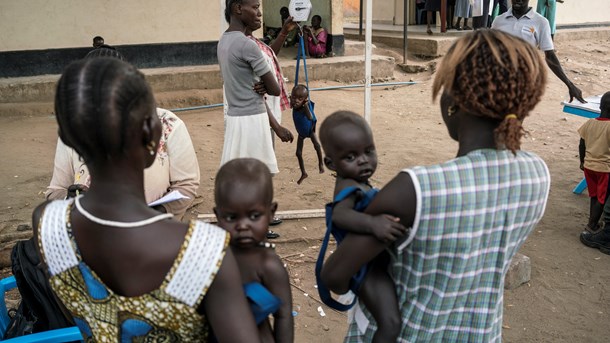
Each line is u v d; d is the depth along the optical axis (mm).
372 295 1747
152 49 10742
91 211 1330
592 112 5445
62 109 1265
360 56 12078
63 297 1438
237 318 1342
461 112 1649
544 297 4145
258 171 1812
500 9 12375
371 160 2006
